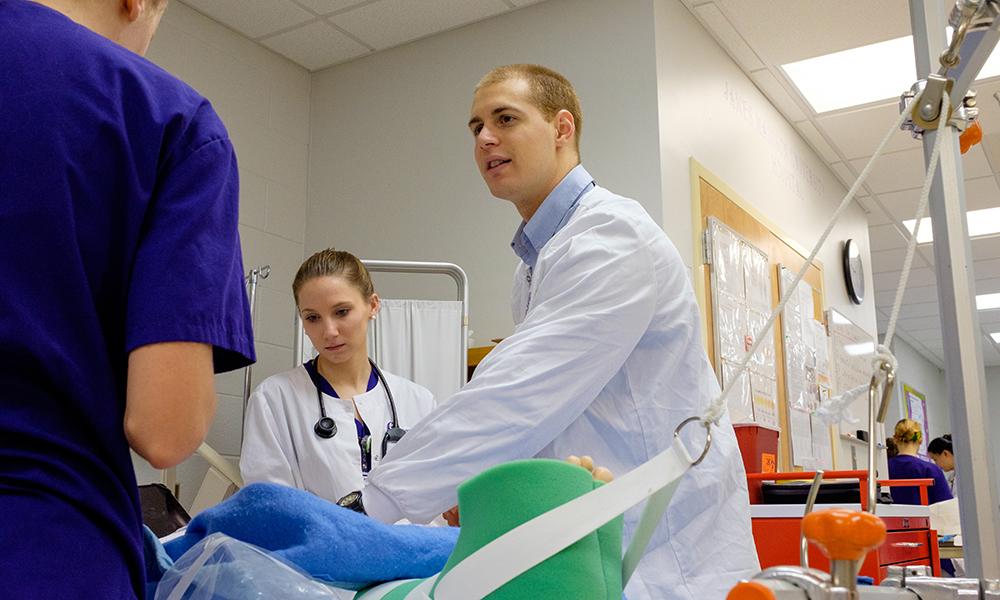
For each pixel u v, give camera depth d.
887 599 0.72
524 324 1.26
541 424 1.16
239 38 3.82
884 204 5.84
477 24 3.78
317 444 2.36
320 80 4.16
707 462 1.26
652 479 0.70
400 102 3.92
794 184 4.75
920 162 5.21
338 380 2.49
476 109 1.49
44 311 0.66
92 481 0.67
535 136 1.46
